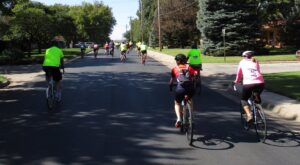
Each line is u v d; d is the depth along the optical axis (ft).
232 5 149.69
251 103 31.35
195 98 53.67
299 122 38.01
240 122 37.50
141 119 38.81
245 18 149.59
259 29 151.74
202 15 154.30
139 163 24.82
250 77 30.78
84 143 29.68
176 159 25.63
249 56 31.30
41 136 32.01
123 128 34.78
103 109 44.50
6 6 155.22
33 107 46.32
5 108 45.88
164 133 32.89
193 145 29.14
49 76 45.34
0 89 64.13
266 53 152.76
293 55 142.00
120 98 52.85
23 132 33.55
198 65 56.18
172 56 173.68
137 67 110.93
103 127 35.19
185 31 263.29
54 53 45.34
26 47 188.55
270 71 90.53
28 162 25.23
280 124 36.94
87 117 39.88
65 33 324.19
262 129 30.50
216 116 40.68
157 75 86.33
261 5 169.58
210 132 33.42
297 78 72.02
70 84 69.46
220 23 150.30
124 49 142.20
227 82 72.28
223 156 26.35
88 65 119.85
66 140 30.63
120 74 88.79
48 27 162.50
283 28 170.19
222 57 143.84
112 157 26.11
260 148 28.35
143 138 31.17
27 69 103.55
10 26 160.66
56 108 45.39
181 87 30.17
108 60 149.28
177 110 31.01
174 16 260.21
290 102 46.62
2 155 26.78
